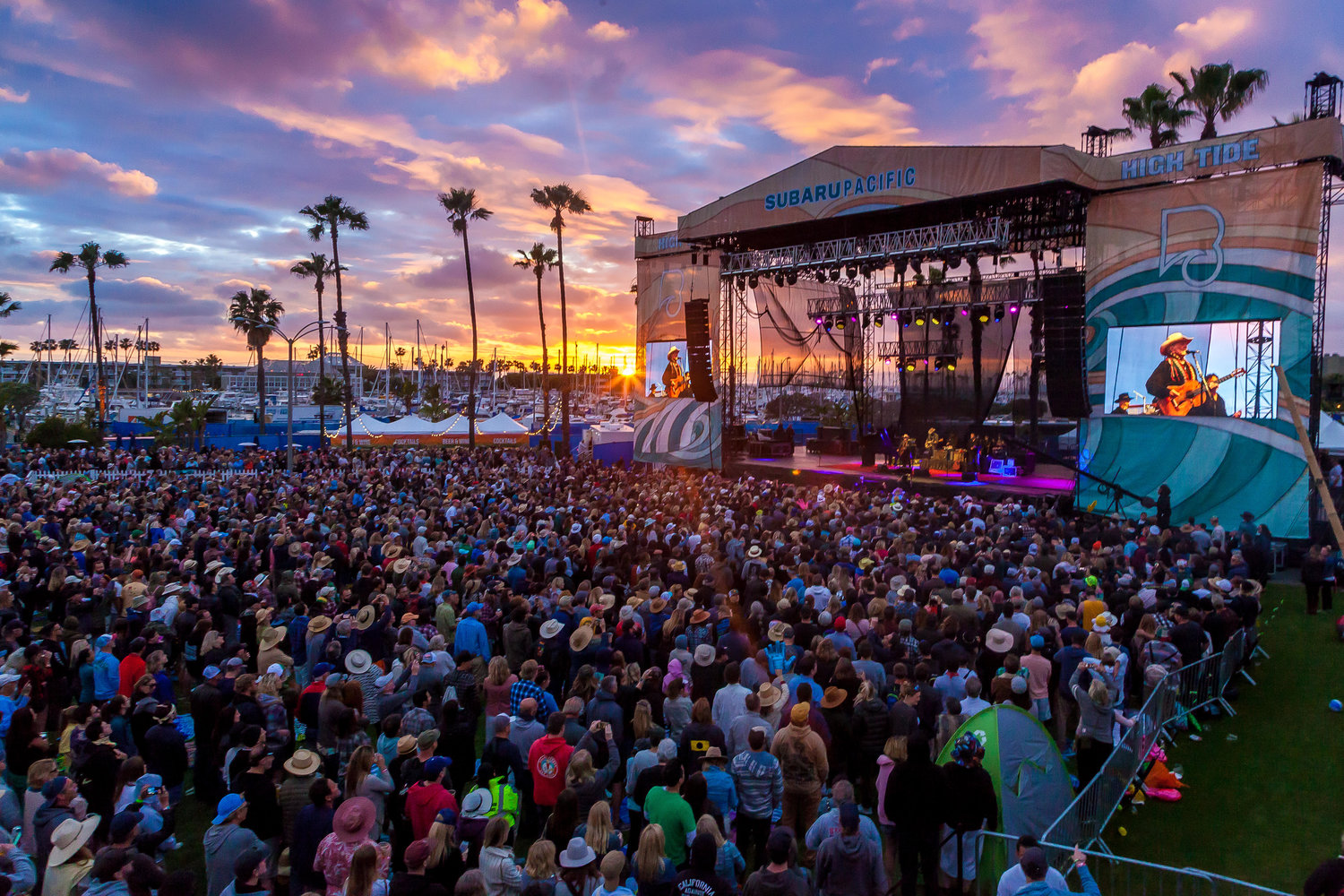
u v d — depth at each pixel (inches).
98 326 2618.1
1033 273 1266.0
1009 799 271.0
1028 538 592.1
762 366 1600.6
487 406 4690.0
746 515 716.0
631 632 367.9
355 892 189.8
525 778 295.4
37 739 289.7
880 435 1400.1
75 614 425.7
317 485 992.9
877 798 303.4
